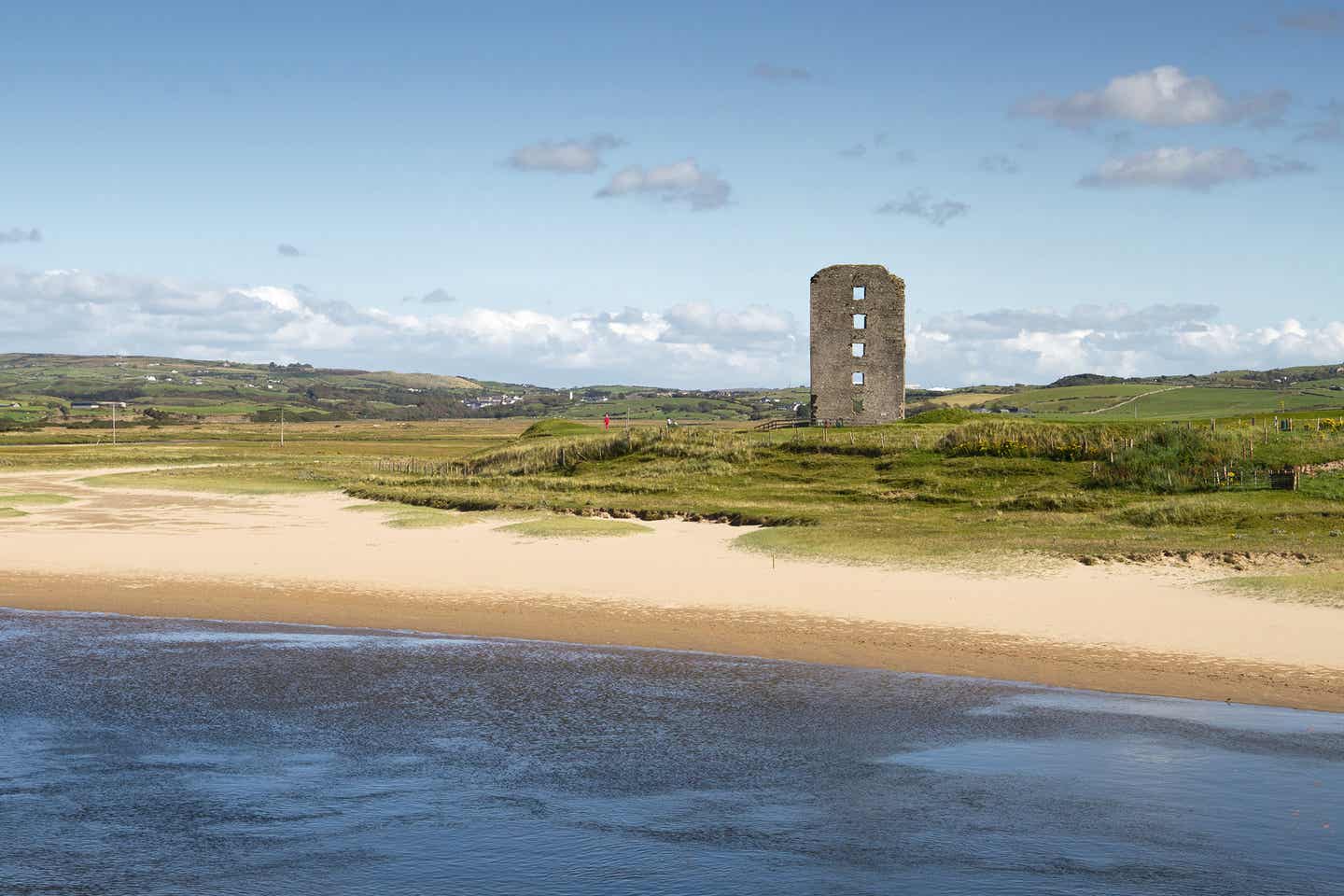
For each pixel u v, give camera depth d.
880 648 22.83
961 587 28.66
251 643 23.61
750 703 18.97
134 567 33.66
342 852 12.86
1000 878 12.09
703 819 13.88
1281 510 40.06
